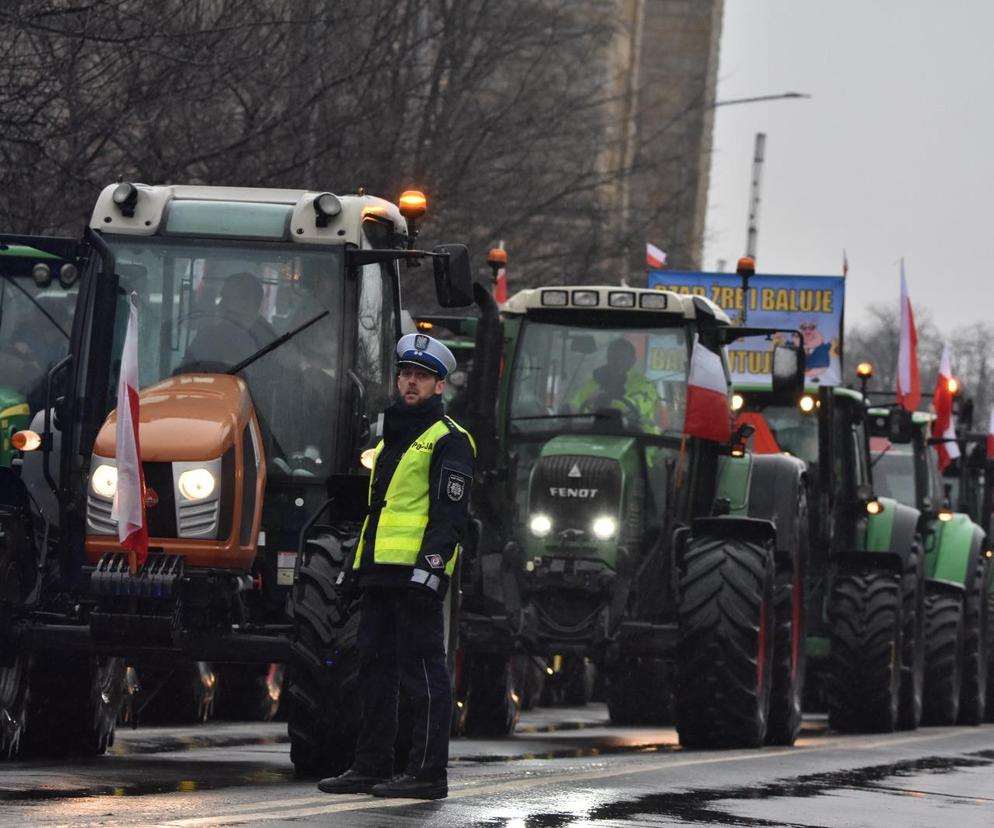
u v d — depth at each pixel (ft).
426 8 256.32
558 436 142.00
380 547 86.53
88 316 104.88
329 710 95.30
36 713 108.68
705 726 135.64
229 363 104.88
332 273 105.91
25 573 101.35
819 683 218.59
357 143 225.97
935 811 92.58
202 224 106.73
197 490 96.84
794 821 84.17
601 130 301.22
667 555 140.77
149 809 77.97
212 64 182.60
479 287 134.62
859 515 185.37
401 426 87.61
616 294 142.61
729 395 146.30
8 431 136.87
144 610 95.81
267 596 103.65
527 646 139.23
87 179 185.78
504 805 84.23
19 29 173.06
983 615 219.82
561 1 306.14
